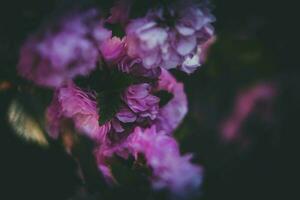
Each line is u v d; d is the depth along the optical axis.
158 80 0.44
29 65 0.36
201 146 0.62
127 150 0.43
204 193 0.62
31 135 0.38
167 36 0.40
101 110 0.40
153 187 0.43
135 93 0.41
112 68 0.40
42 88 0.38
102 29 0.37
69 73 0.37
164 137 0.44
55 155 0.40
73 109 0.39
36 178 0.41
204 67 0.61
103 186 0.40
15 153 0.40
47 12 0.37
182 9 0.40
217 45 0.62
